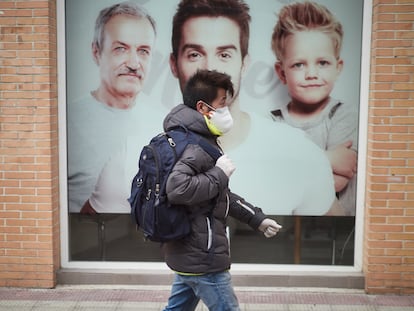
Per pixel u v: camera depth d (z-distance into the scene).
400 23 4.51
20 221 4.87
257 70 4.94
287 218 5.07
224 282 3.00
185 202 2.76
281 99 4.96
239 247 5.12
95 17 4.93
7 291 4.89
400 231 4.71
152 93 5.00
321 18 4.85
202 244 2.90
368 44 4.80
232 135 5.00
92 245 5.18
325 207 5.04
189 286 3.17
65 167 5.05
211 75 2.97
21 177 4.82
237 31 4.90
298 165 5.01
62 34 4.91
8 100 4.75
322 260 5.10
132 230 5.16
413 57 4.54
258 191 5.05
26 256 4.91
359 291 4.88
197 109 2.98
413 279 4.76
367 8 4.77
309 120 4.96
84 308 4.54
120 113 5.03
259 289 4.94
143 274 5.01
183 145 2.84
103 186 5.10
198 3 4.89
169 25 4.92
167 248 3.03
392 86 4.58
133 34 4.94
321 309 4.52
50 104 4.78
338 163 4.98
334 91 4.92
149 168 2.86
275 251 5.11
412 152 4.62
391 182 4.66
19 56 4.71
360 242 5.01
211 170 2.86
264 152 5.01
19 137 4.79
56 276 5.03
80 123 5.04
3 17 4.68
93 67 4.98
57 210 5.03
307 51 4.89
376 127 4.62
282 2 4.86
